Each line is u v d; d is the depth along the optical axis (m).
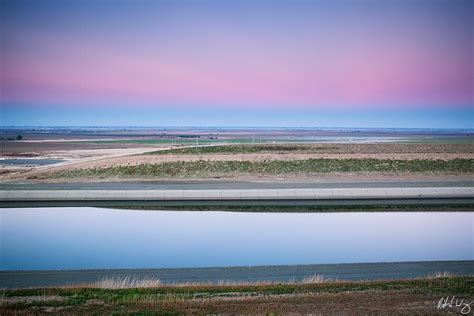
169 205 38.75
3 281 21.91
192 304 17.11
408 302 17.22
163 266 24.97
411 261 25.77
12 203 38.91
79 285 20.61
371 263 25.34
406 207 38.06
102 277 22.69
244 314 15.99
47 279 22.45
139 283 21.05
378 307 16.59
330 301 17.38
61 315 16.03
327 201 38.91
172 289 19.45
